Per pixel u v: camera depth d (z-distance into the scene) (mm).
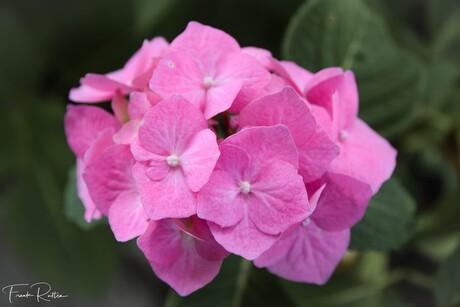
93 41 554
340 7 393
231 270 401
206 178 306
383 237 385
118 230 324
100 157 326
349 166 341
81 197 363
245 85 326
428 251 521
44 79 578
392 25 504
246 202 316
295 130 315
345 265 469
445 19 562
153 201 309
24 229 544
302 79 348
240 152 310
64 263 539
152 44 363
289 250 340
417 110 481
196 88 328
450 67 500
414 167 538
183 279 327
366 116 416
